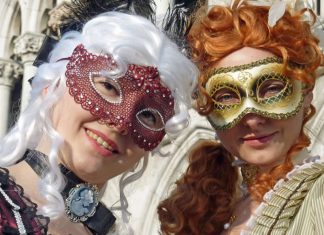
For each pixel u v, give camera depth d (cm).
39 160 98
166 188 280
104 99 99
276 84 113
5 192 91
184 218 124
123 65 99
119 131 100
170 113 104
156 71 101
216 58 115
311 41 114
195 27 118
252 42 113
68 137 100
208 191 124
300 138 116
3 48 518
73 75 100
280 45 112
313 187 106
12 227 88
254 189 114
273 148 114
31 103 101
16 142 98
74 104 100
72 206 100
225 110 114
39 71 102
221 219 121
